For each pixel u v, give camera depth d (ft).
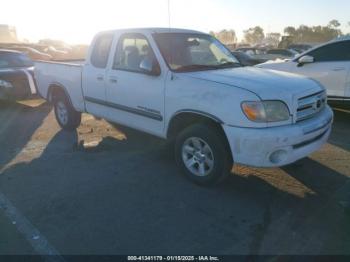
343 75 21.27
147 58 13.82
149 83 13.65
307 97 11.77
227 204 11.43
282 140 10.68
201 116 12.00
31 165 15.06
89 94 17.46
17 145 17.90
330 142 17.62
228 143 11.47
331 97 22.15
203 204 11.45
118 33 15.65
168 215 10.80
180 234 9.80
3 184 13.15
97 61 16.75
